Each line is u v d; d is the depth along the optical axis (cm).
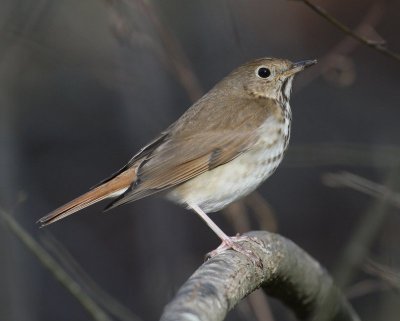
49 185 1495
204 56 1483
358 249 1002
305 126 1553
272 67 968
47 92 1509
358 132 1548
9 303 1199
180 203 931
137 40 1142
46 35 1352
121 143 1530
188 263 1389
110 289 1428
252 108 946
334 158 1190
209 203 933
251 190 948
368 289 1052
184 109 1423
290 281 831
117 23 1120
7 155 1307
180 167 917
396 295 1081
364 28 1223
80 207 893
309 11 1572
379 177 1452
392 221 1139
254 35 1559
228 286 708
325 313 868
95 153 1516
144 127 1388
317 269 853
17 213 1358
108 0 1107
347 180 1068
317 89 1573
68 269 1076
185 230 1412
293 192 1527
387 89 1577
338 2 1556
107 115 1539
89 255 1459
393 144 1531
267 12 1587
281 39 1572
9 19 1233
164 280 1370
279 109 959
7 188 1266
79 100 1537
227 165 924
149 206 1383
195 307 641
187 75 1175
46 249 1161
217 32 1473
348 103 1567
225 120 935
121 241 1459
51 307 1366
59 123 1527
